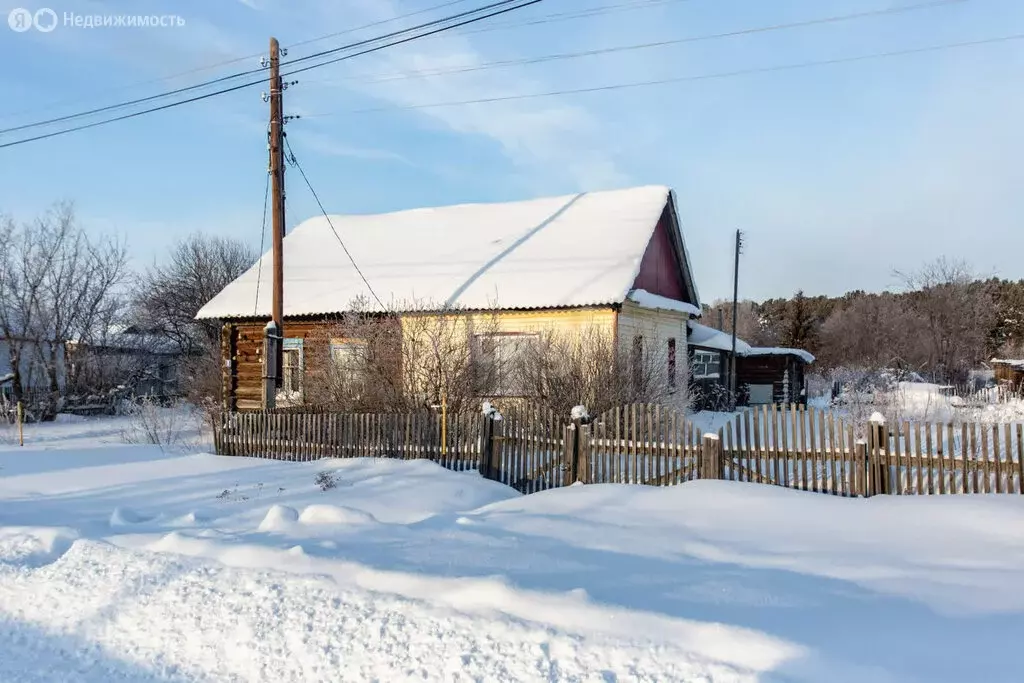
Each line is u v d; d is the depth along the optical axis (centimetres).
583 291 1853
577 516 788
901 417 1636
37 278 2992
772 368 3089
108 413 3039
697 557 620
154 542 752
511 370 1534
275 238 1608
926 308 3941
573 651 441
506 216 2481
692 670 409
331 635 490
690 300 2531
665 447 944
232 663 462
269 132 1625
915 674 384
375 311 1870
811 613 469
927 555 596
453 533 721
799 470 881
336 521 799
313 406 1512
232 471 1210
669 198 2325
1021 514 679
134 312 3781
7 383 2794
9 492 1105
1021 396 2336
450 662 438
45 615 566
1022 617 448
